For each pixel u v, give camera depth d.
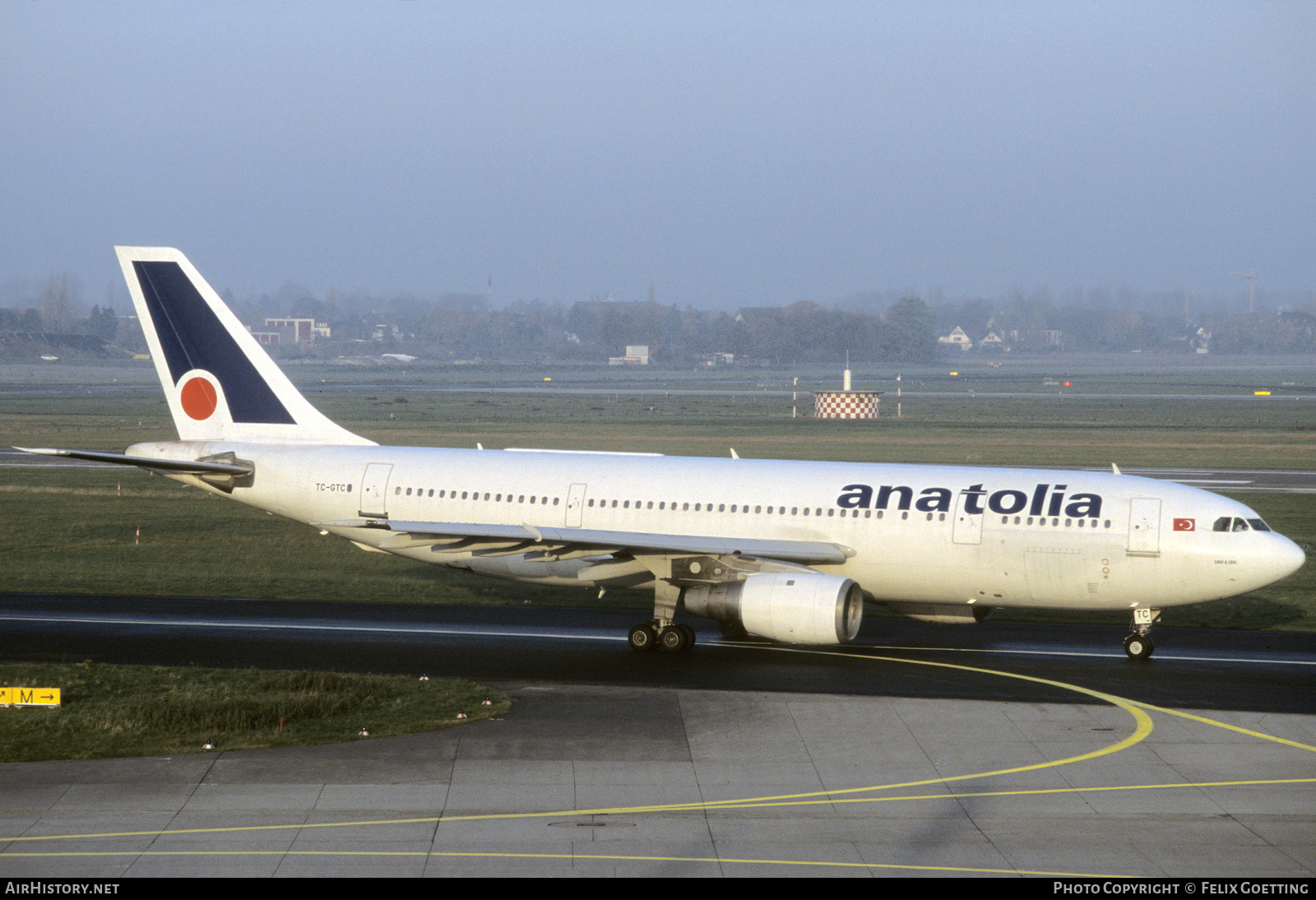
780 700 110.81
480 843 74.88
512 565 147.12
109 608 153.88
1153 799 84.69
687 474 145.00
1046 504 132.12
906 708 108.31
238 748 94.00
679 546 131.50
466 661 127.00
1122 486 132.75
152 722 99.25
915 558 134.62
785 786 86.81
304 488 153.00
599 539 133.25
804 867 71.88
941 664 127.50
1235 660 130.62
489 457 152.12
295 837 75.31
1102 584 129.50
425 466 151.62
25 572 179.25
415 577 182.38
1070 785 87.56
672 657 129.88
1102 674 123.19
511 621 149.50
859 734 100.06
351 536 152.38
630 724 102.44
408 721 102.00
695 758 93.19
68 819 78.00
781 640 127.94
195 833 75.81
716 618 130.88
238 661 125.69
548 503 145.75
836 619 125.44
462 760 91.62
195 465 150.12
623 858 72.81
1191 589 127.50
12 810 79.50
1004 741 98.31
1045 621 153.50
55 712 103.25
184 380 160.38
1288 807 83.19
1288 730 102.06
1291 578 185.38
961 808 82.56
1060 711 107.88
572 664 126.00
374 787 85.06
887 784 87.44
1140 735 100.44
